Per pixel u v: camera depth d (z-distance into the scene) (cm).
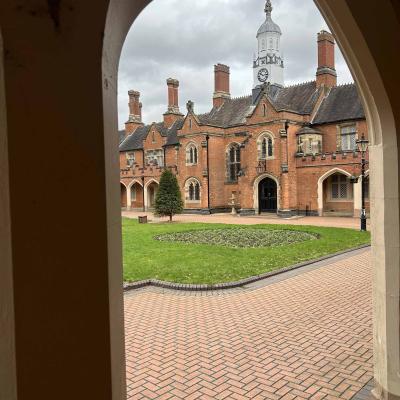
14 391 106
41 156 107
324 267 1137
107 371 118
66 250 110
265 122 3080
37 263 107
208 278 983
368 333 612
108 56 122
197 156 3631
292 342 582
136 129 5109
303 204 3017
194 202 3697
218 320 696
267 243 1590
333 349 552
